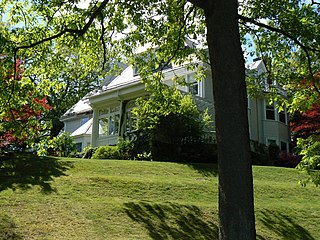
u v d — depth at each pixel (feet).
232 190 17.76
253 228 17.56
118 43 34.32
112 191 41.22
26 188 39.45
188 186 45.37
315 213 41.45
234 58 19.31
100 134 90.12
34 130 25.63
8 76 23.41
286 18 29.50
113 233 31.04
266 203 43.37
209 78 80.43
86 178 44.65
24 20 27.58
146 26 33.76
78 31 24.79
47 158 55.11
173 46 34.19
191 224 34.81
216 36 19.62
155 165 55.93
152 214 35.65
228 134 18.40
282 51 32.37
